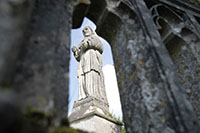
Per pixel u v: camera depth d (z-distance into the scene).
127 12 4.13
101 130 4.95
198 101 4.13
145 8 4.21
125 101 3.36
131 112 3.12
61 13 2.81
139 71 3.24
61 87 2.12
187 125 2.29
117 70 3.91
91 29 7.88
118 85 3.72
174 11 5.19
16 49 1.40
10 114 1.10
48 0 2.78
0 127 1.06
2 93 1.14
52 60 2.09
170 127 2.43
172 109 2.49
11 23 1.40
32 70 1.86
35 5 2.48
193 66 4.43
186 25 4.78
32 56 1.96
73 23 3.84
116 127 5.58
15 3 1.49
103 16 4.13
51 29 2.43
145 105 2.85
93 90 6.19
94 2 4.16
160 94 2.75
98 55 7.22
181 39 4.71
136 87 3.18
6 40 1.31
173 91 2.64
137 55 3.46
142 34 3.58
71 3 3.21
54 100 1.95
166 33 4.86
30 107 1.61
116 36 4.28
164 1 5.09
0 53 1.24
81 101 6.00
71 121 5.43
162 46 3.35
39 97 1.74
